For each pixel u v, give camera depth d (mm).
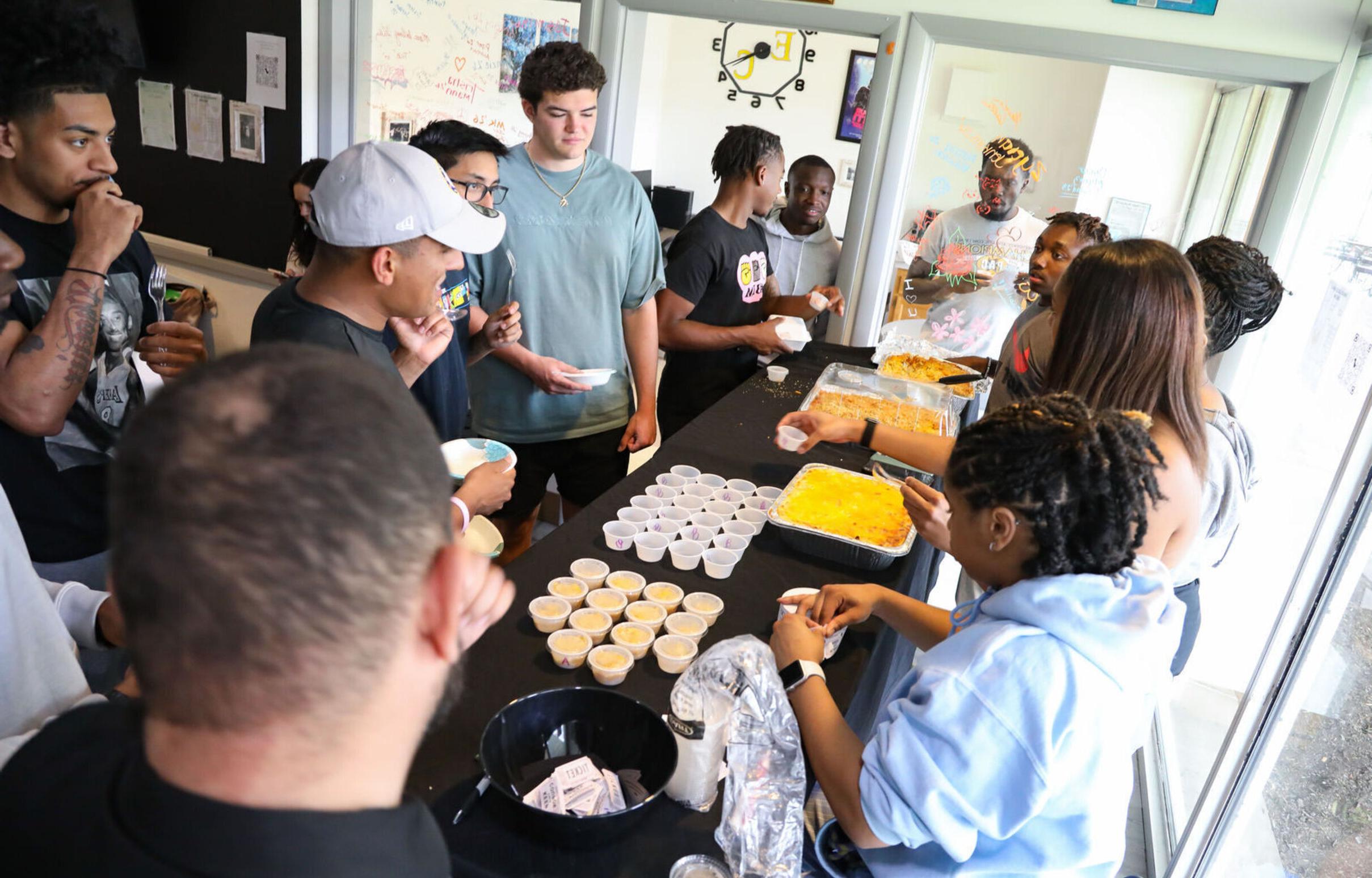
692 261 2992
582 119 2520
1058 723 1002
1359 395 2137
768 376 3002
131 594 417
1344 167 2656
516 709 1229
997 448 1095
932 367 3086
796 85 4992
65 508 1758
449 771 1207
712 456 2383
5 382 1539
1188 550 1570
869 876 1231
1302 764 1806
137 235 1924
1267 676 1786
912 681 1138
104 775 493
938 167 3287
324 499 408
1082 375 1580
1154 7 2875
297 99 3605
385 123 3826
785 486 2242
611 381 2826
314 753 437
